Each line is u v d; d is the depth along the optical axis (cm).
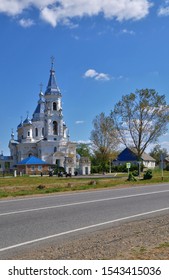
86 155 12612
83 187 2848
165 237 939
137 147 5441
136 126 5412
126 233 1004
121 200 1870
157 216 1317
